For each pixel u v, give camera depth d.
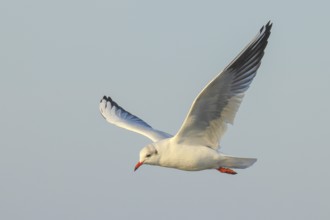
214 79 13.71
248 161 14.68
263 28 14.04
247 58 13.92
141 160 14.70
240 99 14.27
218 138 14.73
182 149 14.62
